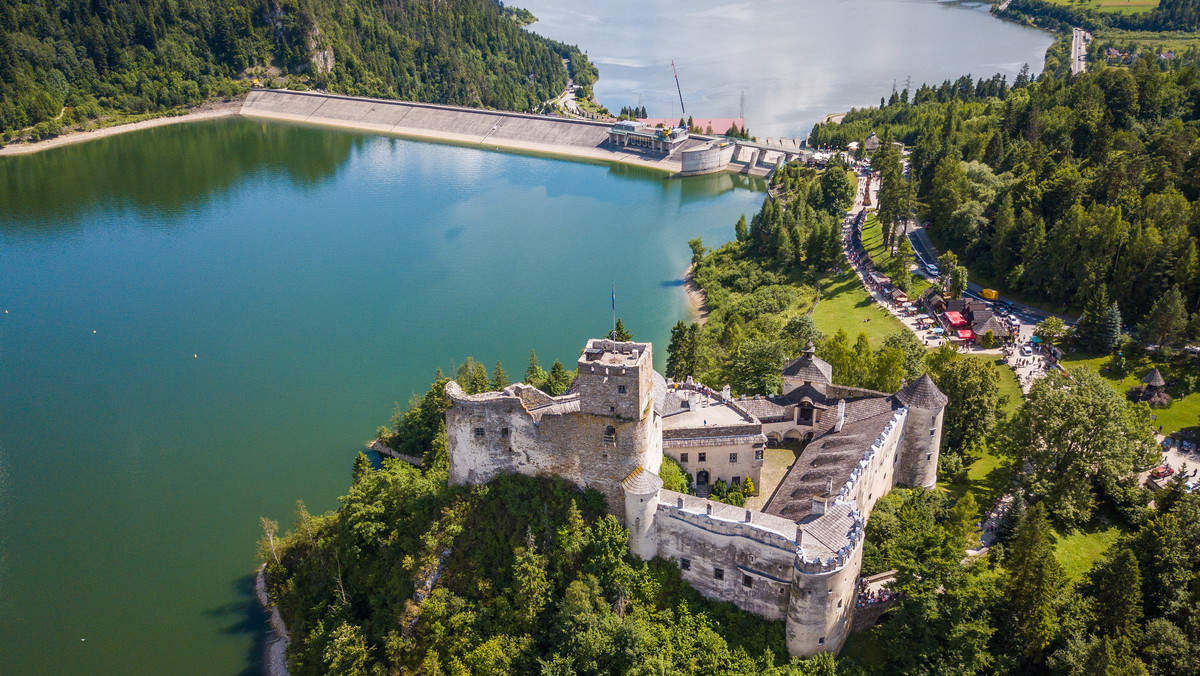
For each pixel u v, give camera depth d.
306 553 137.38
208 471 173.25
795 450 139.75
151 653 130.38
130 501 164.88
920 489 129.12
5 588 144.00
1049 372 140.38
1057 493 124.81
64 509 163.25
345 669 114.69
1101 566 107.69
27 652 131.12
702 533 108.19
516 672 108.56
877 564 113.56
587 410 114.88
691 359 179.62
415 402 178.12
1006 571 107.94
